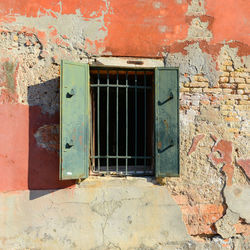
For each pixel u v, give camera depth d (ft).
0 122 9.85
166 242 10.48
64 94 9.19
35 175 9.98
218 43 10.93
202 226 10.69
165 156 9.99
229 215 10.78
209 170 10.78
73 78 9.42
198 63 10.82
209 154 10.78
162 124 10.05
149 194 10.48
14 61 10.05
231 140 10.88
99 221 10.21
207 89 10.85
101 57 10.38
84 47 10.33
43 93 10.14
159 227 10.48
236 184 10.87
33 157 10.00
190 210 10.65
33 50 10.16
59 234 10.02
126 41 10.49
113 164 15.69
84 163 9.64
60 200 10.07
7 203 9.81
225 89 10.95
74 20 10.31
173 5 10.75
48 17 10.20
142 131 14.73
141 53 10.54
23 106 10.01
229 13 11.03
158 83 10.09
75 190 10.14
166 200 10.55
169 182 10.59
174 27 10.73
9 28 10.04
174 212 10.57
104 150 16.22
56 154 10.12
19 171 9.91
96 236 10.18
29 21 10.12
